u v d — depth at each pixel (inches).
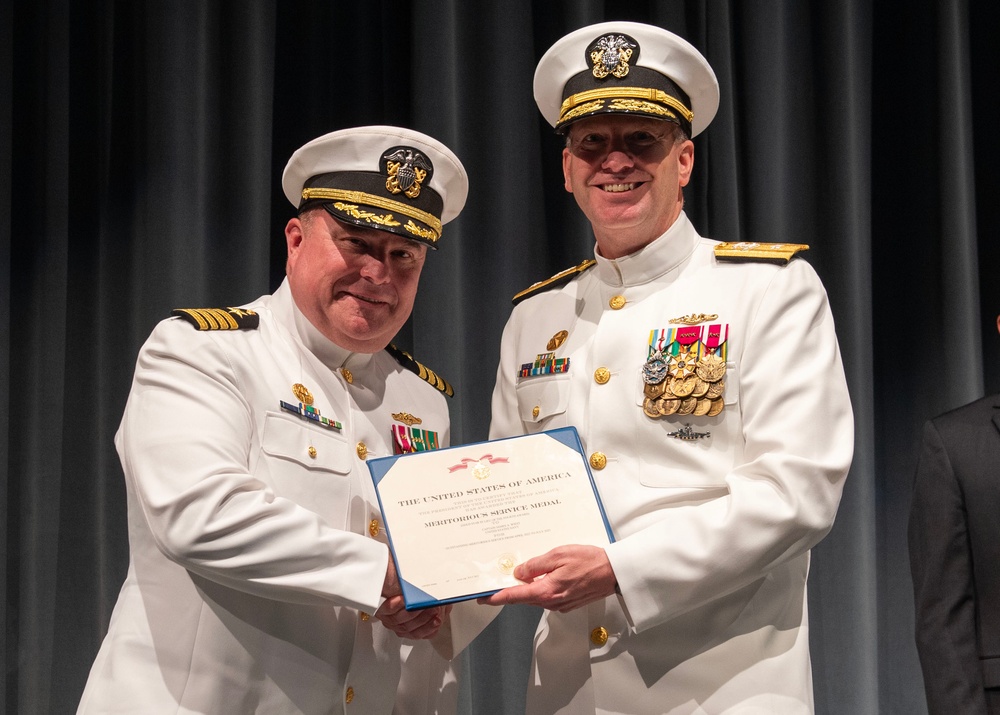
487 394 106.5
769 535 59.7
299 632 63.2
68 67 102.7
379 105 110.2
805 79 115.5
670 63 69.2
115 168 101.1
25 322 100.3
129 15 102.9
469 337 106.3
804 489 60.1
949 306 112.3
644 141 68.0
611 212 68.4
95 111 103.5
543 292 77.8
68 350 101.0
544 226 110.7
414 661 70.6
